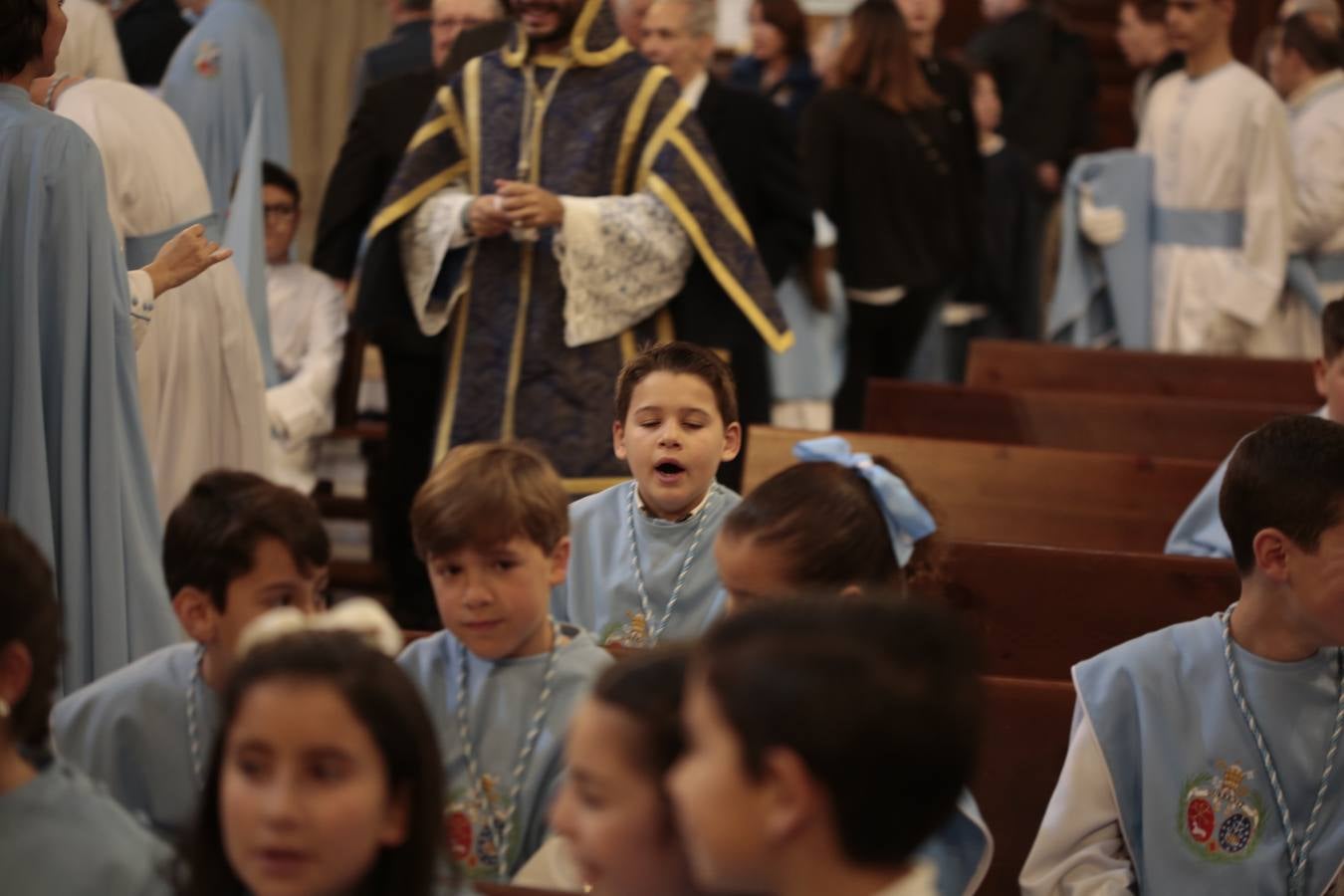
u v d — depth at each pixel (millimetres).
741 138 14273
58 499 8242
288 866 4352
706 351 7973
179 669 6246
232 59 15789
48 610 4934
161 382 10617
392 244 12164
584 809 4312
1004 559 8938
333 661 4445
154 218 10383
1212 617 6980
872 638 3770
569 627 6637
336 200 14500
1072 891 6582
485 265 11805
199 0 16969
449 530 5906
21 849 4852
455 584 6016
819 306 15703
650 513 8016
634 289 11602
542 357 11656
